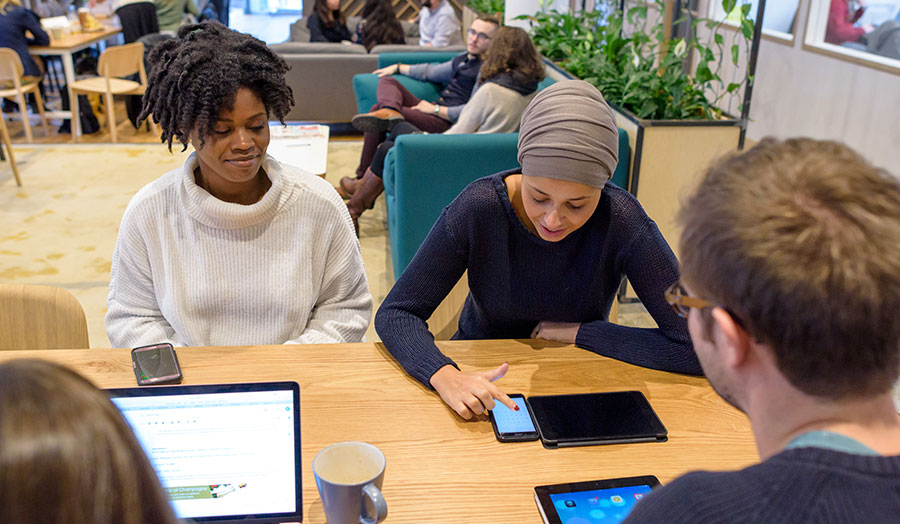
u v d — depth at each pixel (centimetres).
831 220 50
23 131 540
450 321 172
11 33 499
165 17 675
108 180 438
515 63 319
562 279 140
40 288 141
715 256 54
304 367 129
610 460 109
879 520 47
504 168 283
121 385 120
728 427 117
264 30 1127
